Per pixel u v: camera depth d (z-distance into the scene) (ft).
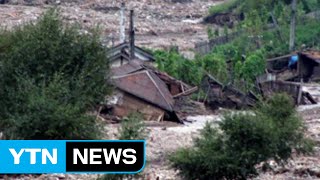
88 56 134.31
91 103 131.75
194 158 101.81
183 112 224.94
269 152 102.37
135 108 203.51
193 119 214.90
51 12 138.00
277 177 114.32
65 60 132.67
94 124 125.08
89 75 133.28
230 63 295.89
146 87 207.00
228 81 264.52
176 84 229.45
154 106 206.59
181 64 256.52
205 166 101.35
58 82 126.62
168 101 209.67
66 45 133.49
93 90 133.28
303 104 253.44
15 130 122.11
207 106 239.91
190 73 252.21
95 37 136.67
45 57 131.75
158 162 134.92
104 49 137.80
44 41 132.36
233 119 102.63
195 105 232.12
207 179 102.01
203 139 104.22
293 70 302.45
